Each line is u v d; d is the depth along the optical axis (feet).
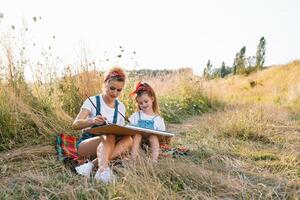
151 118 17.97
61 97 23.07
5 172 14.44
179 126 27.91
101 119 14.73
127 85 26.35
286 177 14.99
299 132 25.38
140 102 18.04
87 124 14.85
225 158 16.90
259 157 18.08
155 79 41.83
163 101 34.24
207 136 22.38
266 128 24.31
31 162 15.35
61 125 20.36
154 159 15.14
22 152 16.53
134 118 18.03
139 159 13.73
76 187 12.55
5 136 18.33
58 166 14.97
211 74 49.80
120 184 12.37
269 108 35.70
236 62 100.32
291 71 77.71
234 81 85.40
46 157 16.15
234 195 12.62
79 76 24.32
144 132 14.98
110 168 14.16
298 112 39.88
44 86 22.74
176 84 41.83
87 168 13.92
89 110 15.79
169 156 16.16
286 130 25.91
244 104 41.96
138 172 13.28
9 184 13.14
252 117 25.21
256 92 68.59
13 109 18.88
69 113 22.80
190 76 44.29
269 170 15.99
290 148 19.89
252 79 83.71
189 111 36.99
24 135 18.74
